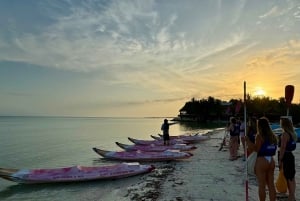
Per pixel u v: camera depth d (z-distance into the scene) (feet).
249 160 23.82
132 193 33.68
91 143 115.03
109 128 269.85
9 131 206.59
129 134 176.65
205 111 369.09
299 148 69.62
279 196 27.22
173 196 31.04
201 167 47.50
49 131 208.64
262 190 21.63
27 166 63.36
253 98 250.16
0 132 192.95
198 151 67.67
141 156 58.08
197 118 398.42
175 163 53.72
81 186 39.37
